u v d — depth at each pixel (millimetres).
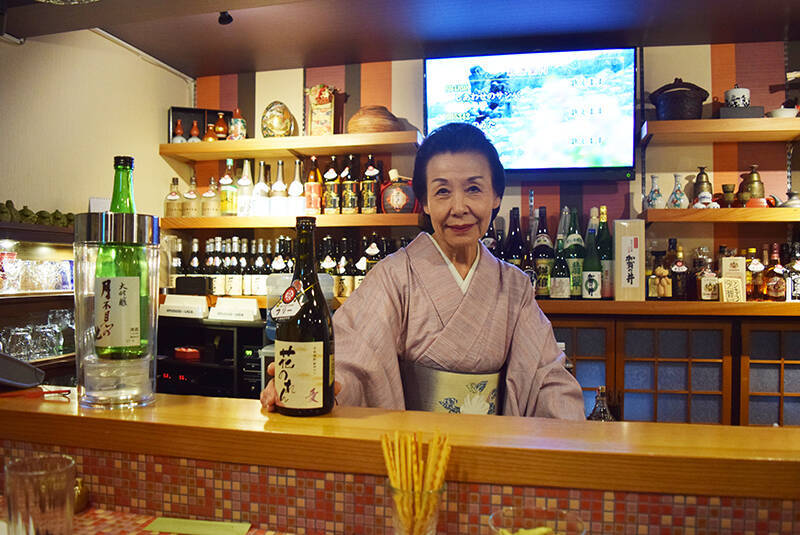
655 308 2896
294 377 951
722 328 2990
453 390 1454
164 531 850
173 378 3309
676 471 753
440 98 3234
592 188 3320
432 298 1465
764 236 3162
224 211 3422
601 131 3109
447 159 1423
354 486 827
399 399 1418
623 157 3100
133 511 920
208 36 3156
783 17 2861
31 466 772
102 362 1012
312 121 3389
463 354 1444
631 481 760
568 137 3137
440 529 813
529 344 1481
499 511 679
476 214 1436
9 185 2602
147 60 3449
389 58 3494
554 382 1408
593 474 768
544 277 3072
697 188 3088
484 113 3195
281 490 857
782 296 2879
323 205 3336
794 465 736
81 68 2994
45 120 2791
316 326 961
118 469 929
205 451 880
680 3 2715
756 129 2863
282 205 3342
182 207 3508
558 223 3336
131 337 1019
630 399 3061
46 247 2736
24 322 2557
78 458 950
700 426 922
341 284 3221
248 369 3168
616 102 3088
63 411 977
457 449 803
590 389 3068
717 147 3207
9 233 2238
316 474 842
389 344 1422
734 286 2900
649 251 3238
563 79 3129
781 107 3117
